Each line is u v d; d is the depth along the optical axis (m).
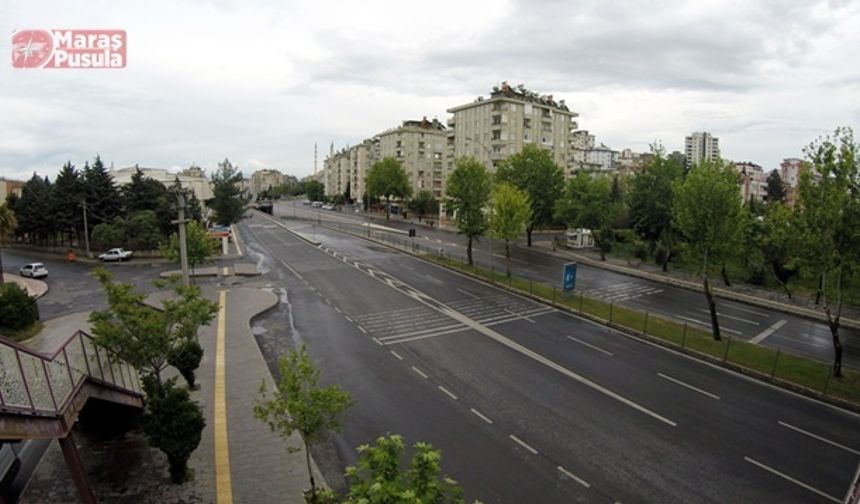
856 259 18.98
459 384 18.81
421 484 6.83
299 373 11.70
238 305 30.12
